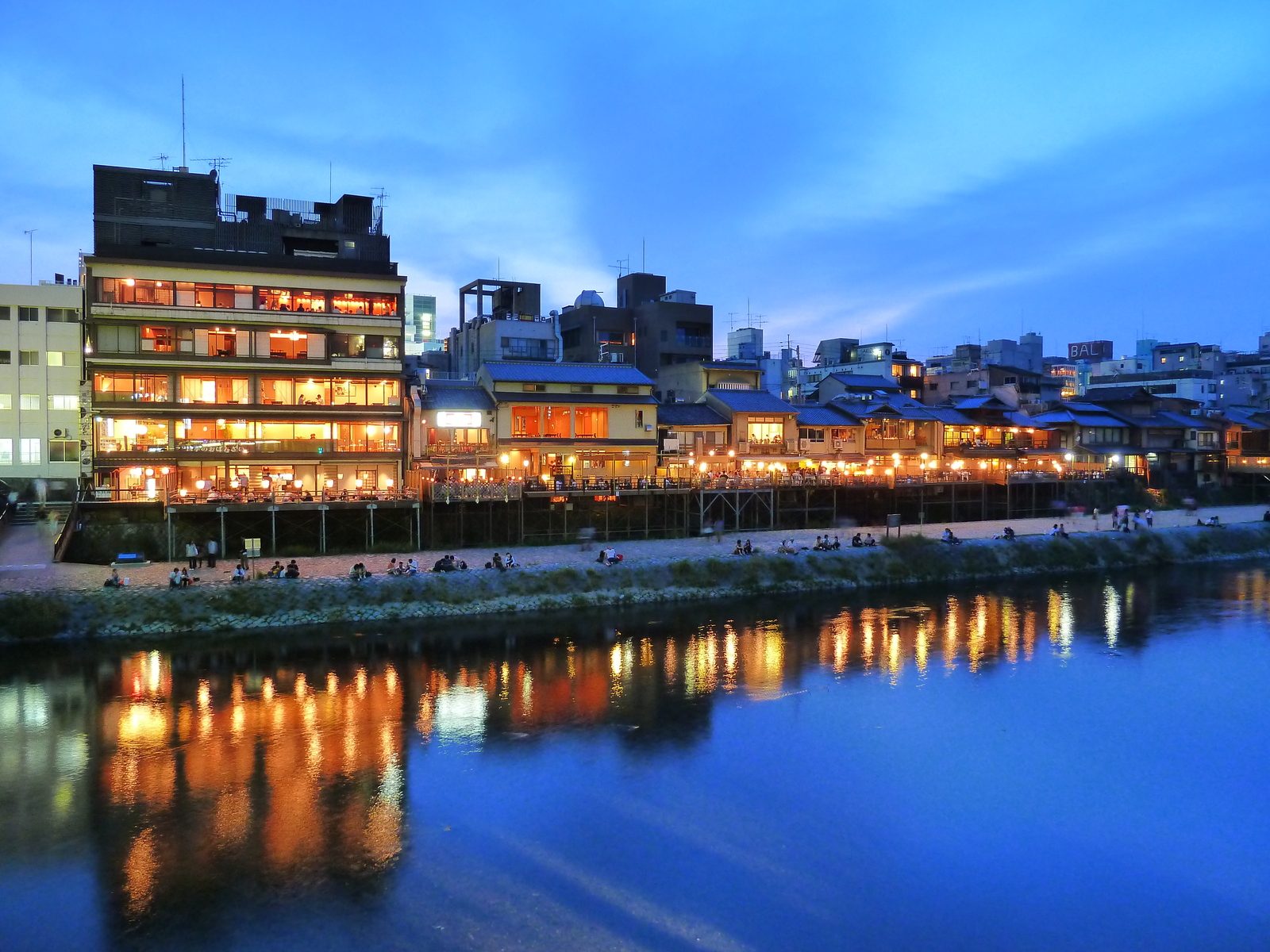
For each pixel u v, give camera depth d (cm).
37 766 2844
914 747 3120
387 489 5472
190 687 3584
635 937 1977
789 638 4456
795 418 7475
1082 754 3080
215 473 5459
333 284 5703
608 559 5272
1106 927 2086
